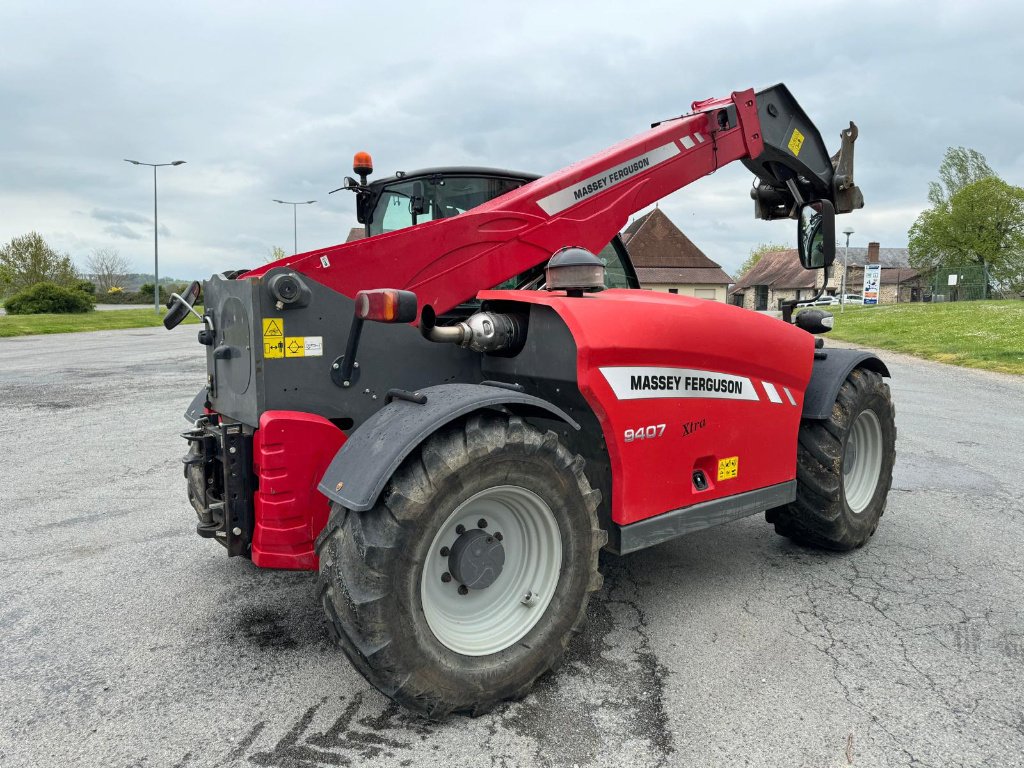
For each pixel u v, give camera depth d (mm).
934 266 63031
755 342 3314
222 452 2689
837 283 72125
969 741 2275
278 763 2178
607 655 2830
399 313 2373
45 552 4055
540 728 2350
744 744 2258
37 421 8109
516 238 3311
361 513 2234
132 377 12086
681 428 3018
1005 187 59000
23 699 2549
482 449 2322
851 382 3904
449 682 2305
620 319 2803
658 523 2963
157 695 2570
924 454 6371
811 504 3773
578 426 2609
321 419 2656
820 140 4715
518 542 2619
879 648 2881
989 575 3658
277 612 3266
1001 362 13516
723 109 4152
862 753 2213
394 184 4090
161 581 3631
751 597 3385
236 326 2789
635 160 3781
